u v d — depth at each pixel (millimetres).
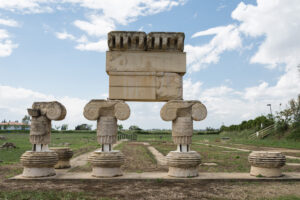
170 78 8641
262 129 35906
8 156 14812
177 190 6453
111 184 7188
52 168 8281
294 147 23359
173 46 8820
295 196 5832
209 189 6566
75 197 5738
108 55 8688
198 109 8234
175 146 25844
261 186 6938
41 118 8227
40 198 5543
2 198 5594
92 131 70125
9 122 114000
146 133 65188
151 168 10359
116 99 8484
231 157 15195
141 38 8570
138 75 8609
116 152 8086
